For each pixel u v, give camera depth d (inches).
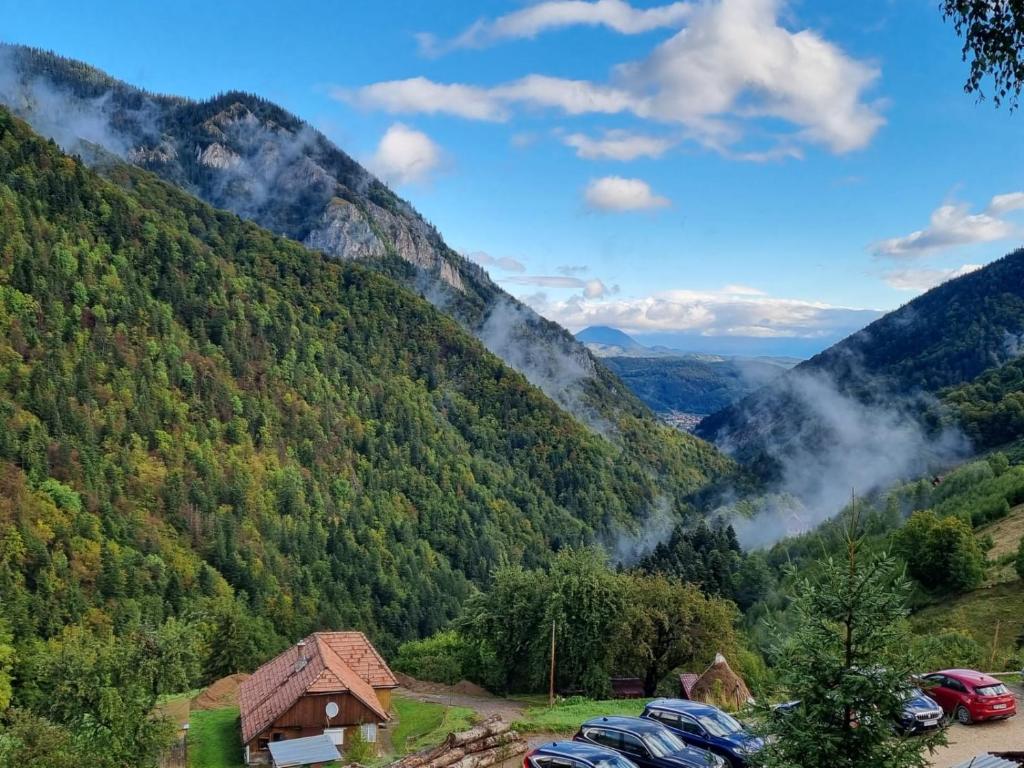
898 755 602.9
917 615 2659.9
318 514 7091.5
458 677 2357.3
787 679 637.3
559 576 2102.6
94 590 4640.8
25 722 1058.7
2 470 5167.3
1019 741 1019.3
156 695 1237.1
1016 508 3491.6
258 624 4891.7
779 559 4571.9
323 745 1567.4
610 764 821.9
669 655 2062.0
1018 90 519.5
